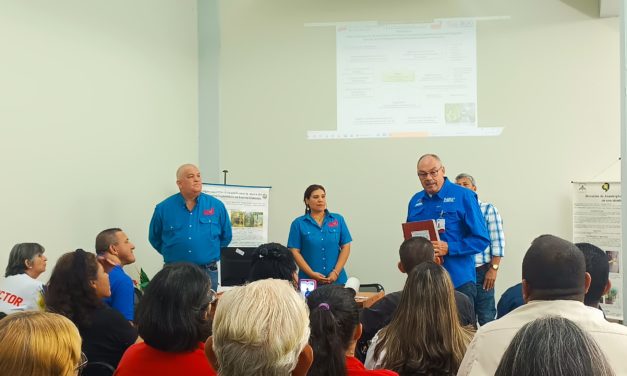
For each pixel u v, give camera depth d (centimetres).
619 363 144
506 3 604
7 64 406
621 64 368
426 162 390
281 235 631
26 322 127
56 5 455
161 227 504
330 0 630
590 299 207
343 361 150
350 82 625
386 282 612
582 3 591
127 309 353
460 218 385
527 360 80
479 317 502
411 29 616
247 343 110
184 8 630
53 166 446
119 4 529
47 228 438
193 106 643
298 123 633
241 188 602
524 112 599
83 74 484
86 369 234
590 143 588
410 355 196
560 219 589
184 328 169
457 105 608
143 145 559
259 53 641
